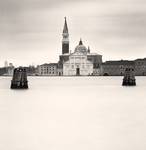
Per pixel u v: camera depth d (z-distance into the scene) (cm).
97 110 8962
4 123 6894
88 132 6025
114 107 9619
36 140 5478
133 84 19300
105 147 5056
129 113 8281
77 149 4978
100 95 14112
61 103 10875
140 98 12494
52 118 7550
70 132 6031
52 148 5044
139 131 6053
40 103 10819
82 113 8369
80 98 12744
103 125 6644
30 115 8025
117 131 6075
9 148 5041
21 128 6384
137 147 5028
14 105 10188
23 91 15238
